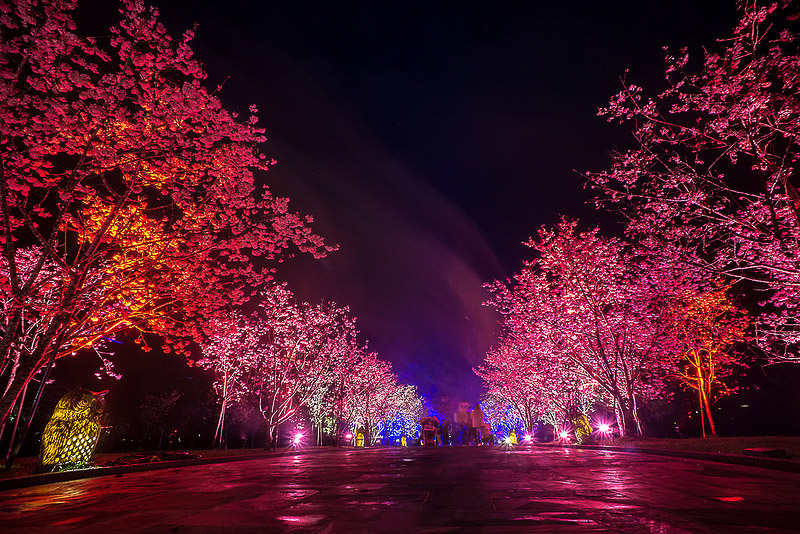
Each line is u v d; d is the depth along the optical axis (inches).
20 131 482.6
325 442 2187.5
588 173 588.1
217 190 605.0
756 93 466.0
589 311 900.0
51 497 279.3
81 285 550.9
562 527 160.4
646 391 1105.4
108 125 522.6
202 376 1716.3
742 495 228.7
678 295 914.7
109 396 1435.8
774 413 1275.8
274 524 177.3
